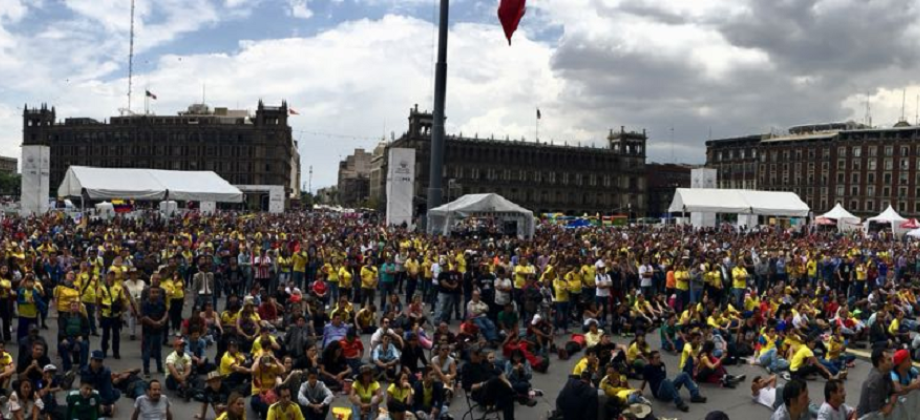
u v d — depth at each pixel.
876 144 125.12
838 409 8.25
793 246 36.00
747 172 144.38
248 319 16.36
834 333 18.08
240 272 23.50
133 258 21.97
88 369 12.03
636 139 152.00
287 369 13.11
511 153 141.75
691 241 37.94
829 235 55.59
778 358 16.69
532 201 143.38
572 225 72.62
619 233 45.28
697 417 13.27
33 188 46.44
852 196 128.12
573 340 17.61
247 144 142.62
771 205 50.22
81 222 37.81
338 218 78.44
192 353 14.48
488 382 12.25
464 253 23.94
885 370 8.27
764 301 21.44
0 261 18.36
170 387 13.46
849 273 29.62
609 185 150.00
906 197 121.69
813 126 142.88
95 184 34.25
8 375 12.47
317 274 23.56
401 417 10.49
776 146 139.38
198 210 70.25
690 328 17.00
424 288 23.84
